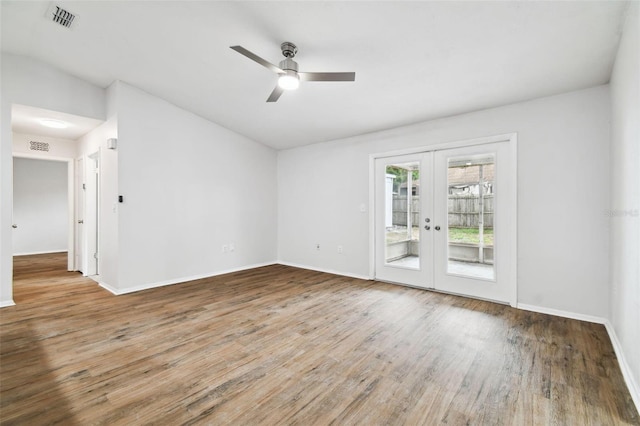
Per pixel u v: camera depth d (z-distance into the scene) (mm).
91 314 3074
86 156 4727
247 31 2602
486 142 3471
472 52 2520
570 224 2965
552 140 3055
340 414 1614
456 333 2631
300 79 2637
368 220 4574
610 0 1869
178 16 2557
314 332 2658
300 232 5547
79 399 1722
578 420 1566
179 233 4387
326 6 2199
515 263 3271
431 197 3943
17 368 2049
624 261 2145
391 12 2191
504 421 1561
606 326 2736
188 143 4477
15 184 6730
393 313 3121
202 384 1880
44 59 3459
